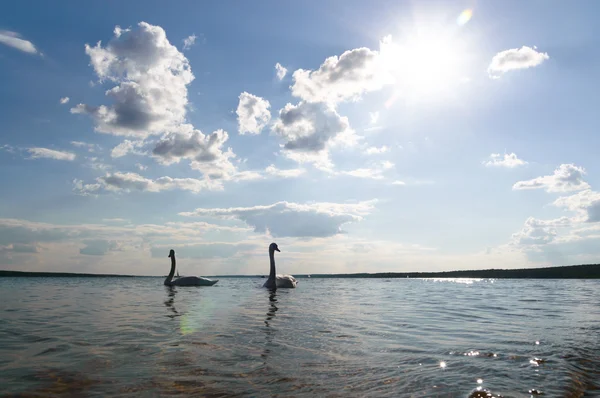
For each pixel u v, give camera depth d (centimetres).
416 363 631
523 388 509
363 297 2075
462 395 480
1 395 468
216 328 956
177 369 584
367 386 512
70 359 641
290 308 1439
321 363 627
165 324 1022
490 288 3162
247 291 2481
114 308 1433
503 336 877
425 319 1165
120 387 502
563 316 1258
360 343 784
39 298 1912
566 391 499
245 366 605
